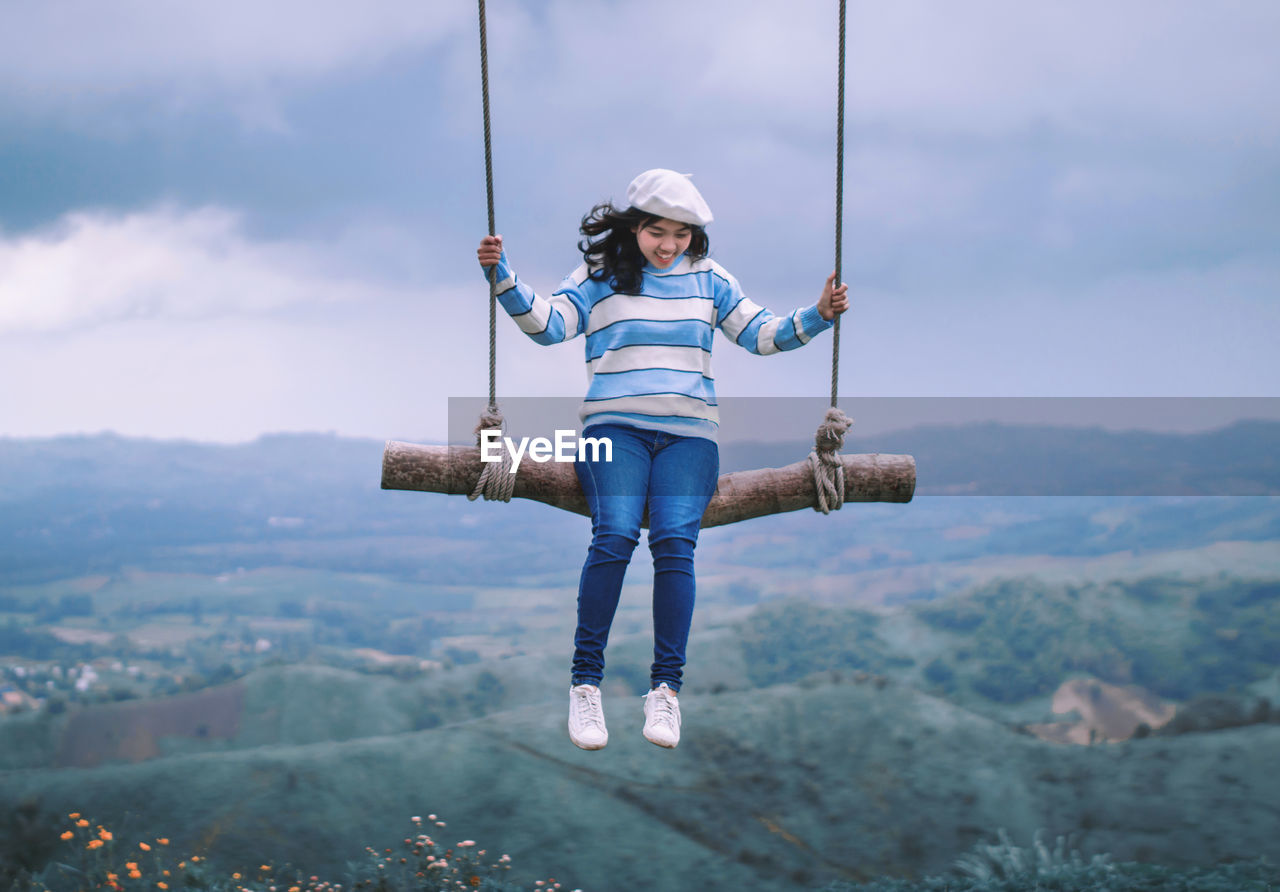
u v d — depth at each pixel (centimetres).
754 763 2955
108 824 2397
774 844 2519
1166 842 2461
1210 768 2791
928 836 2578
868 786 2773
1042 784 2817
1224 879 1697
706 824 2588
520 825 2547
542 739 3000
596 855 2434
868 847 2447
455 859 1844
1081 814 2614
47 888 2028
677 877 2344
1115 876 1747
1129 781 2805
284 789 2622
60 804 2483
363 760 2830
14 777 2627
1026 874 1936
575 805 2653
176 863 2131
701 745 3014
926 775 2911
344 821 2508
